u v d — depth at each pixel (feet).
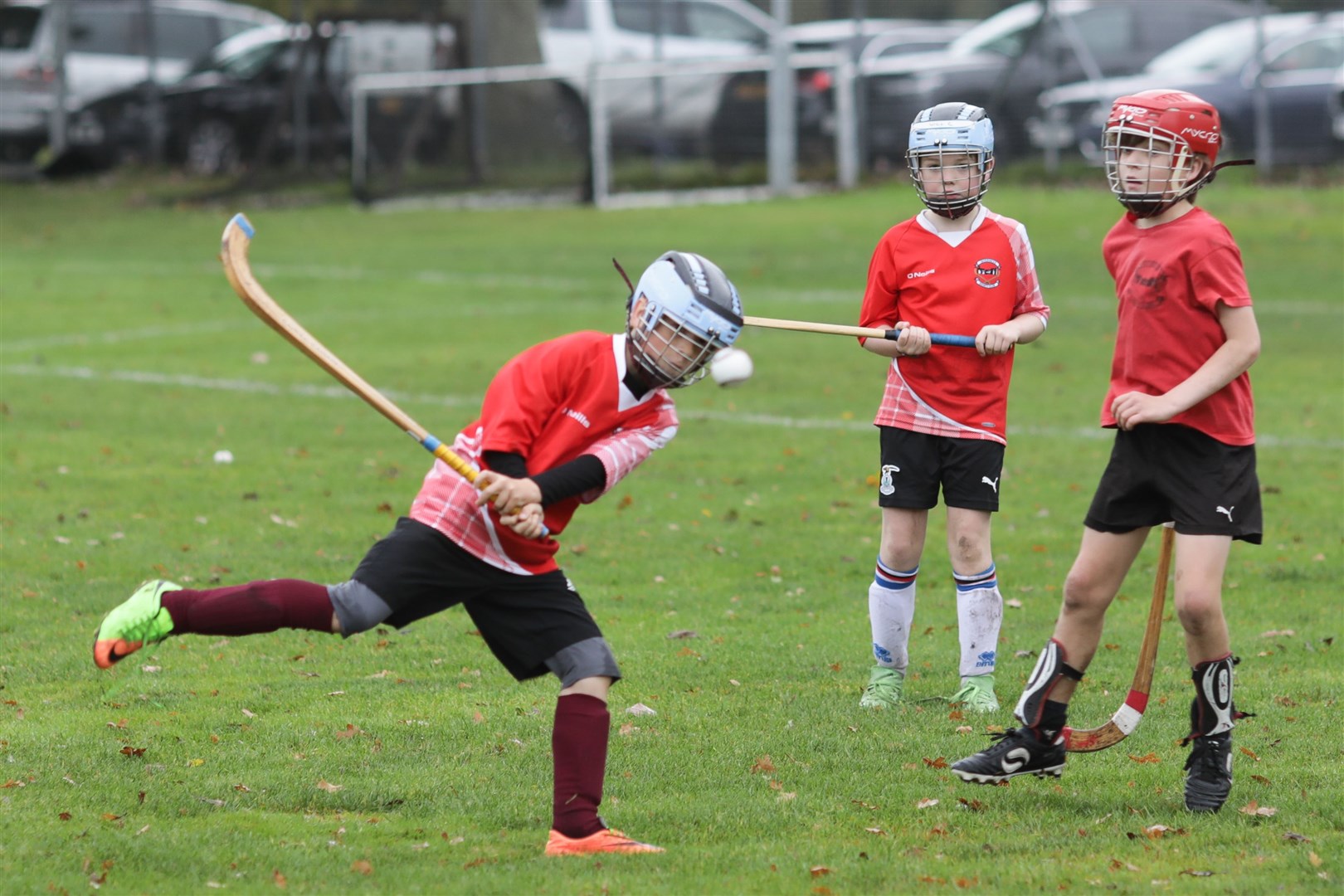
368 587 49.47
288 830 54.08
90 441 133.49
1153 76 306.35
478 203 341.21
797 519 110.22
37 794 56.95
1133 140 55.77
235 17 386.73
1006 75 314.35
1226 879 49.37
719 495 117.08
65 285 229.04
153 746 63.21
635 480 122.21
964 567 70.44
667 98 330.34
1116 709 69.26
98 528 103.55
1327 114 297.53
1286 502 113.60
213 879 49.21
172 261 256.32
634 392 50.21
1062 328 192.34
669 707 69.92
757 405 153.58
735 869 50.47
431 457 129.08
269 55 366.02
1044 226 264.93
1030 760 57.41
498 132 344.69
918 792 58.95
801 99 332.80
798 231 275.80
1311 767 61.31
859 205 301.84
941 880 49.55
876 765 62.34
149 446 131.85
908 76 326.03
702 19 345.10
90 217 317.01
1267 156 301.22
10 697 70.28
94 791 57.41
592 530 106.32
